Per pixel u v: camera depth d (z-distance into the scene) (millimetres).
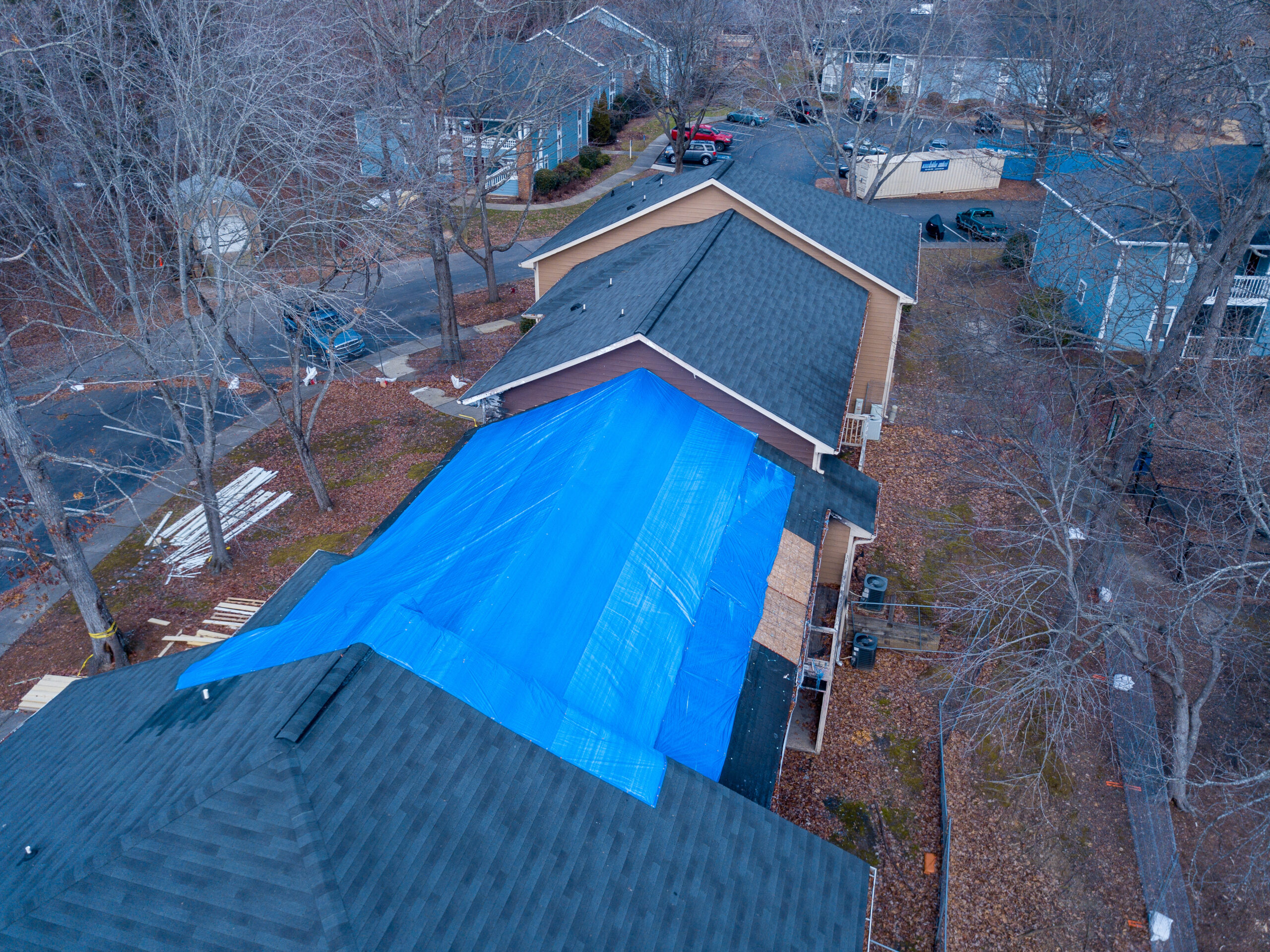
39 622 19281
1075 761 16016
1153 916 12992
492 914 7973
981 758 16000
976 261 39344
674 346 17281
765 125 60969
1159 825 14078
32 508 22609
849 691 17500
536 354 19781
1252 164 26859
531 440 16969
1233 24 22062
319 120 19875
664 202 25312
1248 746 16297
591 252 27094
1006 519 22672
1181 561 17156
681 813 9719
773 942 8820
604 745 10117
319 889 7371
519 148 41062
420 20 26547
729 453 16766
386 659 9539
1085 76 31406
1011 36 42188
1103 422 24219
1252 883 13820
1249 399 20984
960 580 20422
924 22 48562
